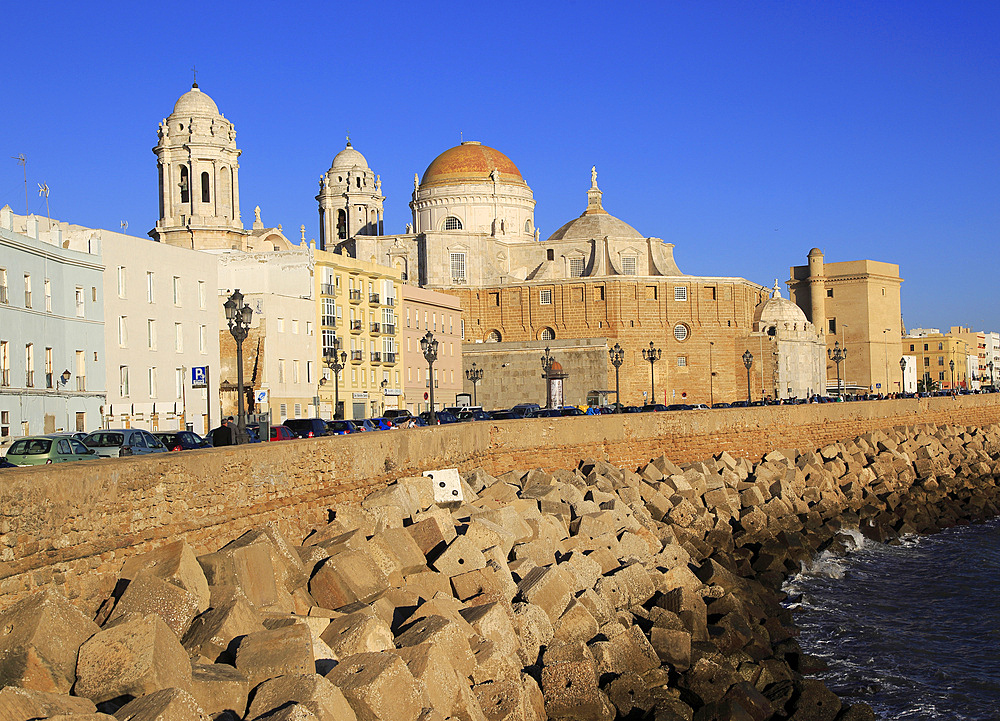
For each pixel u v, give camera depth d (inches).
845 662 1267.2
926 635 1393.9
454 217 5836.6
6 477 716.7
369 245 5551.2
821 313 7647.6
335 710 634.2
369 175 6092.5
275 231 4375.0
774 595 1533.0
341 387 3629.4
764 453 2866.6
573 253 5674.2
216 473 989.2
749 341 5423.2
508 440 2118.6
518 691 816.3
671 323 5344.5
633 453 2454.5
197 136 3671.3
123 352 2549.2
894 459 2962.6
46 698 567.5
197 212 3663.9
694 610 1198.9
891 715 1090.7
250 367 3147.1
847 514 2251.5
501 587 1014.4
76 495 789.2
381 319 3988.7
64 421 2279.8
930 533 2265.0
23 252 2142.0
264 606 848.3
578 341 5044.3
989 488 2950.3
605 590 1171.9
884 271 7824.8
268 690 641.0
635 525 1572.3
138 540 861.2
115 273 2527.1
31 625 633.0
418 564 1061.1
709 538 1823.3
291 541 1120.8
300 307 3371.1
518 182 5944.9
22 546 730.8
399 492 1268.5
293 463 1143.6
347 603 922.1
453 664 800.3
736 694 999.0
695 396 5364.2
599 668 971.9
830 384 7755.9
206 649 719.7
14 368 2086.6
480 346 5078.7
